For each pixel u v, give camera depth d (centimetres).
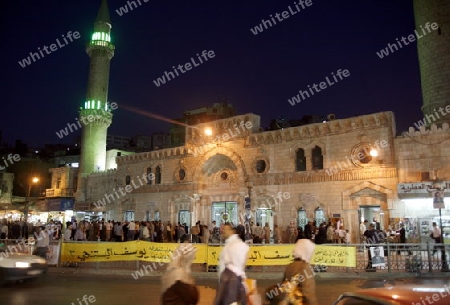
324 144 3195
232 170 3841
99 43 5575
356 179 2988
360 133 3019
